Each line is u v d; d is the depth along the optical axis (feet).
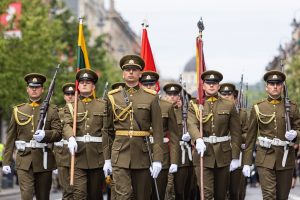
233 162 74.95
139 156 63.77
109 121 65.16
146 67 86.89
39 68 204.44
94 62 288.10
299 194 128.47
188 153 87.25
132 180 64.39
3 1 188.44
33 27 205.26
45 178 72.69
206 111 74.84
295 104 72.02
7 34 191.21
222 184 75.20
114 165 63.87
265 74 71.87
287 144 71.05
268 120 71.26
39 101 74.28
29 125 72.74
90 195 78.07
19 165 72.13
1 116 239.30
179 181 87.40
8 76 192.95
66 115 78.54
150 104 64.13
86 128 77.00
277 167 70.95
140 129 63.98
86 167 76.43
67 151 80.53
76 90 76.84
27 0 210.79
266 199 71.15
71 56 270.67
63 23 272.72
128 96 64.49
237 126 75.20
